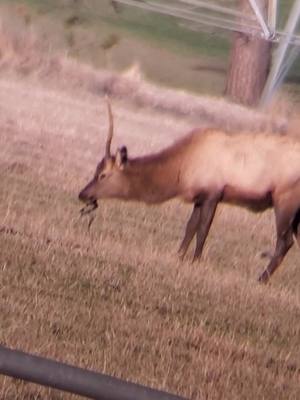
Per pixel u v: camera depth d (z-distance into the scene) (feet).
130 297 91.50
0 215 98.27
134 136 110.01
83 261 94.48
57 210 100.53
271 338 90.38
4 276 90.27
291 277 99.19
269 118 112.27
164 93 119.44
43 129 109.40
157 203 101.60
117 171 101.55
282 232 100.99
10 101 113.60
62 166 104.68
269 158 102.27
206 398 80.94
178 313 90.94
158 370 82.12
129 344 84.64
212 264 98.84
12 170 102.58
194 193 101.76
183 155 102.37
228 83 128.36
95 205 101.14
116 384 46.80
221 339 88.33
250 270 98.99
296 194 101.76
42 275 91.71
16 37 128.06
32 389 71.56
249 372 84.69
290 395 83.97
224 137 102.83
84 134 109.60
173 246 99.86
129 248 98.63
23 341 82.48
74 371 46.98
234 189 101.71
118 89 118.73
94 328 85.87
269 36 130.00
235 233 100.78
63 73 120.67
